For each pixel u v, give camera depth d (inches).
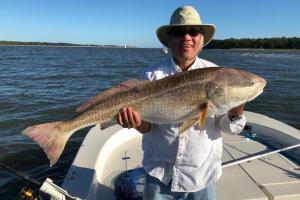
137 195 52.3
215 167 42.8
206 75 39.9
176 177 42.1
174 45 42.8
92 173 58.5
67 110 172.7
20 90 237.1
